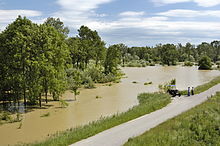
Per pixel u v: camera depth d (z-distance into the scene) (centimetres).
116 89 4716
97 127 1886
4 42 3000
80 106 3183
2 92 3127
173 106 2750
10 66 2972
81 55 7050
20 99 3581
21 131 2145
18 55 2839
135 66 12900
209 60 10481
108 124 1970
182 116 2159
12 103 3375
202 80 6169
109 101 3509
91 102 3444
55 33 3372
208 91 3853
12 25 3027
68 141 1589
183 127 1867
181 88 4675
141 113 2367
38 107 3136
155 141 1542
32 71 3041
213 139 1683
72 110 2950
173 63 14438
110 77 6147
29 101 3416
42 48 3105
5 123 2412
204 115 2167
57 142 1566
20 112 2864
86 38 8444
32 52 3066
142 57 17588
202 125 1911
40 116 2670
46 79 3192
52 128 2222
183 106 2731
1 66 2980
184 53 17450
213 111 2384
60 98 3794
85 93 4269
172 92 3569
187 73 8419
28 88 3045
